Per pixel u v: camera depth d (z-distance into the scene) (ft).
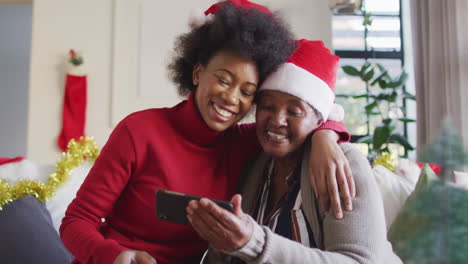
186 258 3.68
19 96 20.02
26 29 19.89
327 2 12.89
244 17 3.24
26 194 5.47
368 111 11.57
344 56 14.42
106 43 13.51
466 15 10.25
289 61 3.37
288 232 3.32
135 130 3.52
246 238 2.41
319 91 3.31
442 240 1.48
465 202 1.47
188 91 4.01
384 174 5.26
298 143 3.40
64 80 13.58
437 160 1.54
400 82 11.23
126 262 2.76
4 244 4.72
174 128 3.69
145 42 13.35
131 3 13.44
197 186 3.64
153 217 3.51
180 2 13.38
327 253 2.63
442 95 10.85
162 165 3.52
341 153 3.07
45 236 5.06
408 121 11.60
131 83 13.32
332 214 2.88
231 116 3.41
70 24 13.61
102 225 3.78
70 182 5.98
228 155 3.93
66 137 13.15
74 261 3.63
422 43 11.91
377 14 14.53
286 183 3.57
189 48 3.59
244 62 3.22
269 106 3.39
